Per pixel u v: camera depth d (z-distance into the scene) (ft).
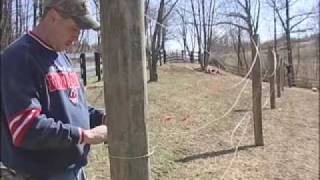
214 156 24.93
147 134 7.66
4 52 7.80
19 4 44.39
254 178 21.38
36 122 7.39
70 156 8.15
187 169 22.33
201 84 73.77
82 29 8.05
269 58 42.55
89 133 7.90
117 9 7.23
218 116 39.19
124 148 7.54
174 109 42.65
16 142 7.46
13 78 7.54
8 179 7.87
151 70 77.56
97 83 54.80
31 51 7.77
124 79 7.36
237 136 30.25
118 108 7.45
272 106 41.22
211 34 135.64
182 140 28.35
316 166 22.94
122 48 7.30
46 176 7.95
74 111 8.28
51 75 7.91
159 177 20.89
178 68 110.93
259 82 27.50
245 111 42.52
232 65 118.73
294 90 58.70
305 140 27.68
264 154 25.53
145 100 7.55
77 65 53.57
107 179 19.45
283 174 21.77
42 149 7.69
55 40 8.00
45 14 7.97
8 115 7.51
